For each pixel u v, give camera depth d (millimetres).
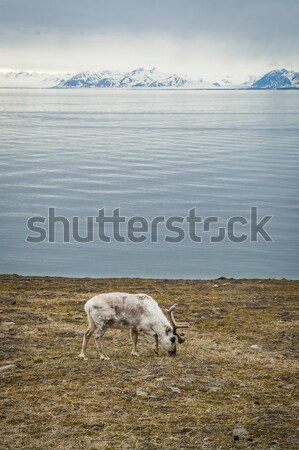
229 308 24531
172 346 16203
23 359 15703
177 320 21766
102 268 56812
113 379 14234
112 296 15844
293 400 13336
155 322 16047
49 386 13703
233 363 16078
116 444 10812
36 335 18484
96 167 143125
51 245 67125
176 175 131500
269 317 22688
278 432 11500
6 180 119688
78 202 97125
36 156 163875
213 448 10703
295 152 175875
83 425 11609
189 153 176000
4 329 19266
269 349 17734
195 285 31766
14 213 86812
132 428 11531
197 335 19234
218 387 13992
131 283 32562
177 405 12773
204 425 11758
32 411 12266
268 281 33531
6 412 12172
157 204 96812
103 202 97562
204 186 116562
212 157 165500
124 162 154000
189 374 14906
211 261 60938
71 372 14688
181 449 10625
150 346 17406
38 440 10922
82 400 12898
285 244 69938
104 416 12070
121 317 15797
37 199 99250
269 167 144000
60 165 145500
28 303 24688
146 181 122625
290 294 28578
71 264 58344
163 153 175750
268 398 13430
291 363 16234
